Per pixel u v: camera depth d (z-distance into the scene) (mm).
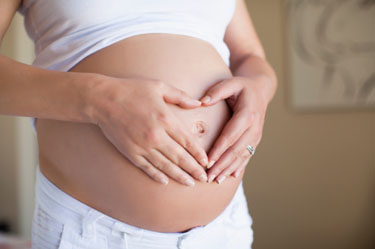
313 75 2291
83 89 588
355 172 2256
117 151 635
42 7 699
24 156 2750
